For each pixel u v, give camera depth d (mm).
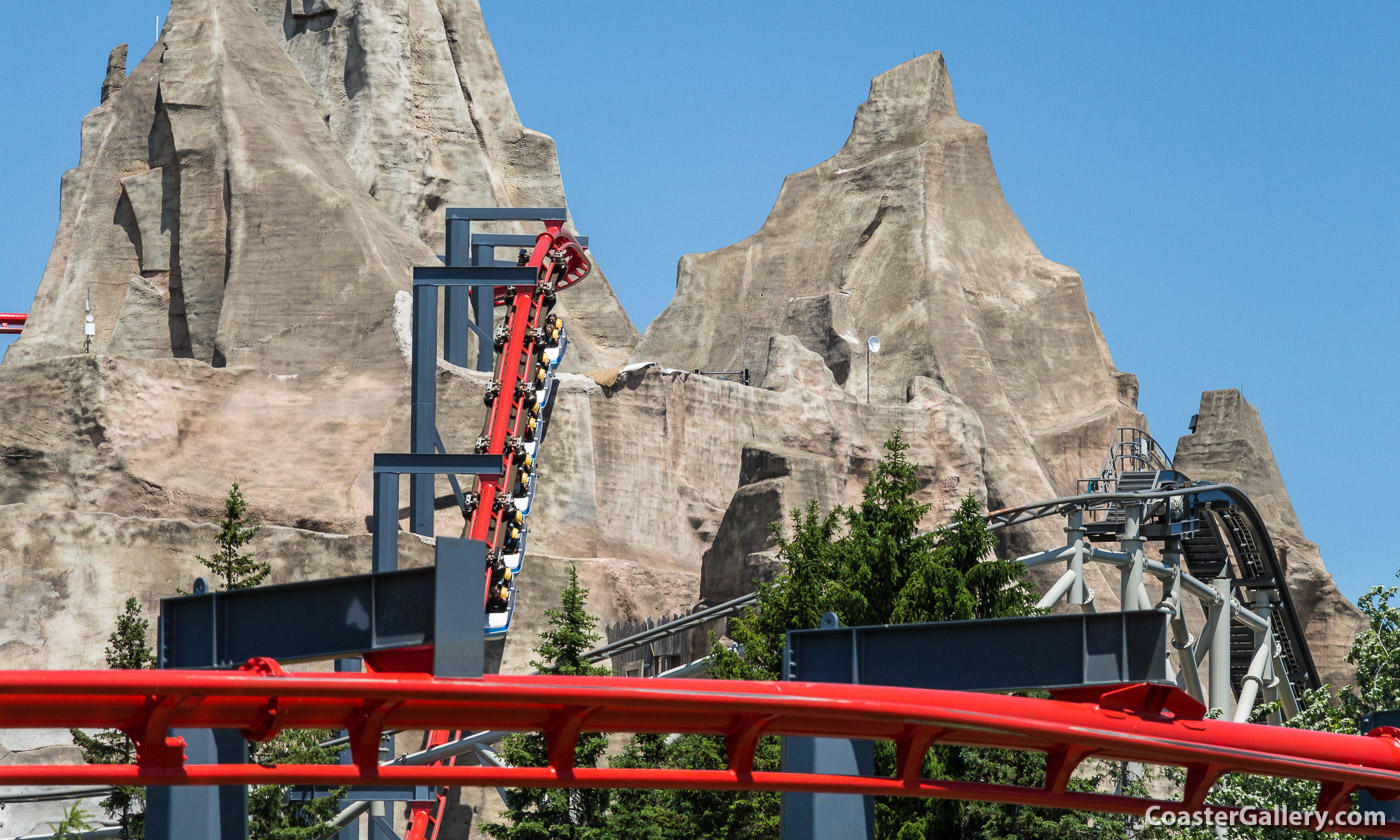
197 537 79625
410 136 136375
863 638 24891
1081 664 23891
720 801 48406
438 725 21984
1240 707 80062
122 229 113875
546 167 151625
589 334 150000
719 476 111125
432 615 19797
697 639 94438
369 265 102250
